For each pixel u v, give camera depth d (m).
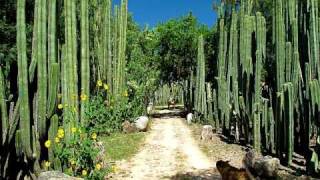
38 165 8.06
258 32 14.73
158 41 34.09
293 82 12.98
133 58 28.20
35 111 8.09
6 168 7.68
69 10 10.80
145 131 18.84
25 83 7.61
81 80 13.27
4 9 14.30
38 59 7.87
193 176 10.27
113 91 18.72
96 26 18.86
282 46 13.20
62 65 9.66
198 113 24.39
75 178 7.46
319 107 11.59
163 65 34.16
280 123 12.12
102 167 9.48
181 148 14.41
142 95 24.09
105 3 18.05
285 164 11.89
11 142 7.86
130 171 10.61
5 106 7.54
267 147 13.31
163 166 11.33
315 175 10.54
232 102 17.36
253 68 15.67
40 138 8.07
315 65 13.40
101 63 17.88
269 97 14.55
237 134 15.95
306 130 12.16
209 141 16.12
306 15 14.04
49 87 8.06
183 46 33.25
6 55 13.23
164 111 37.41
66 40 10.66
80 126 9.18
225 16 20.73
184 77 34.06
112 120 17.06
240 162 11.88
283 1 14.59
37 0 7.94
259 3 26.98
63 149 8.34
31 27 14.03
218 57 19.61
